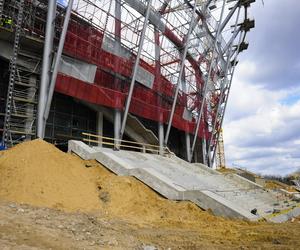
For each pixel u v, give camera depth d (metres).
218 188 24.42
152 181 18.58
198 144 51.97
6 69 26.52
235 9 55.62
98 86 29.64
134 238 9.94
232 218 16.36
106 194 16.81
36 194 14.47
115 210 15.71
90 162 20.05
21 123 24.31
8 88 24.00
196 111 48.91
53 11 24.14
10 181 14.85
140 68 35.34
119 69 32.53
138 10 35.97
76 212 12.73
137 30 36.34
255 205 21.34
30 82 25.69
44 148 18.47
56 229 9.17
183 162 33.41
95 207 15.47
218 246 10.00
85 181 17.73
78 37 28.09
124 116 31.69
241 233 12.65
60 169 17.53
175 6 43.59
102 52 30.56
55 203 14.39
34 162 16.69
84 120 32.91
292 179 90.06
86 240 8.66
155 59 39.44
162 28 39.78
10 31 23.56
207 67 51.16
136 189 17.94
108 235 9.58
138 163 24.06
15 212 10.41
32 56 25.95
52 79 24.19
